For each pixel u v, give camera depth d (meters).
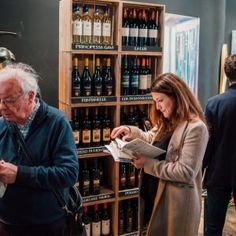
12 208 1.73
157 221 2.24
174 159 2.17
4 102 1.61
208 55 4.72
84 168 3.26
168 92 2.18
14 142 1.75
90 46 3.02
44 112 1.75
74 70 3.08
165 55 4.21
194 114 2.20
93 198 3.24
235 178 2.71
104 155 3.24
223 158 2.70
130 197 3.39
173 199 2.16
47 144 1.72
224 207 2.80
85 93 3.11
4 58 2.59
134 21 3.26
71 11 2.95
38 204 1.72
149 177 2.35
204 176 2.85
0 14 3.16
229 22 5.19
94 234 3.38
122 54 3.18
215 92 4.88
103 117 3.30
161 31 3.36
